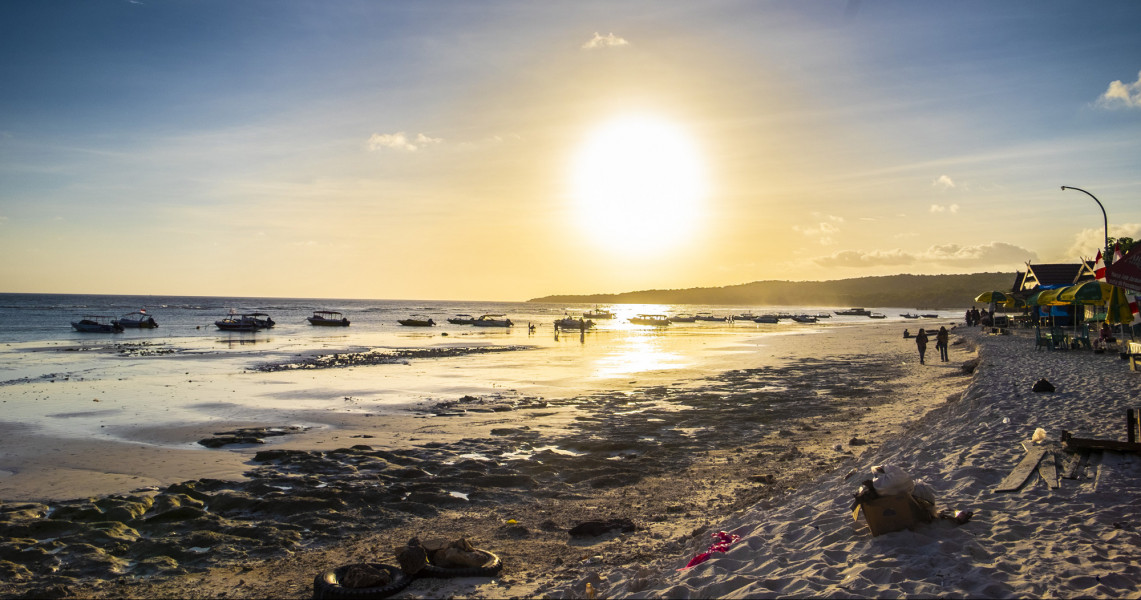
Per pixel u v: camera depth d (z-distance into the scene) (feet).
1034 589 19.02
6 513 36.29
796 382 99.96
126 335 242.99
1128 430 33.91
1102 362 78.84
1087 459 32.63
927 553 22.27
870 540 24.12
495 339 238.68
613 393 88.99
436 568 27.43
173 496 38.50
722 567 24.03
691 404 78.59
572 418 69.15
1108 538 22.79
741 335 274.16
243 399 83.05
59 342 199.21
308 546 31.91
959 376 96.37
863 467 39.93
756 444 55.26
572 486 42.80
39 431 61.57
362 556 30.50
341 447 55.06
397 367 127.13
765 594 20.53
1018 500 27.50
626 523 33.99
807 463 47.47
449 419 68.74
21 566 28.78
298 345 194.80
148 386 95.61
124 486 43.04
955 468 33.58
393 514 36.78
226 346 187.21
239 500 37.93
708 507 37.42
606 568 27.73
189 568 29.12
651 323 409.28
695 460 49.55
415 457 50.78
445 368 125.29
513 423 66.23
